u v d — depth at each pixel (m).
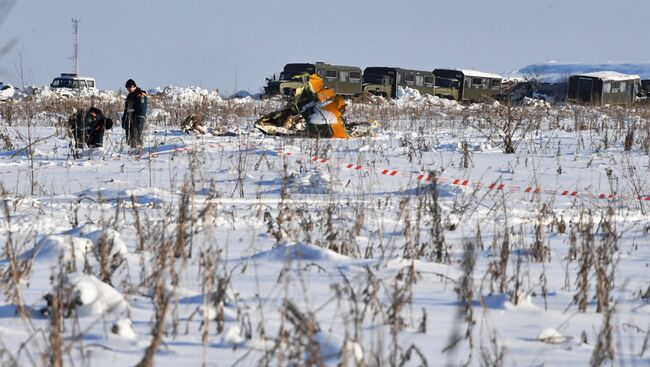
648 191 51.16
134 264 26.38
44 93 169.75
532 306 22.09
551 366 16.73
